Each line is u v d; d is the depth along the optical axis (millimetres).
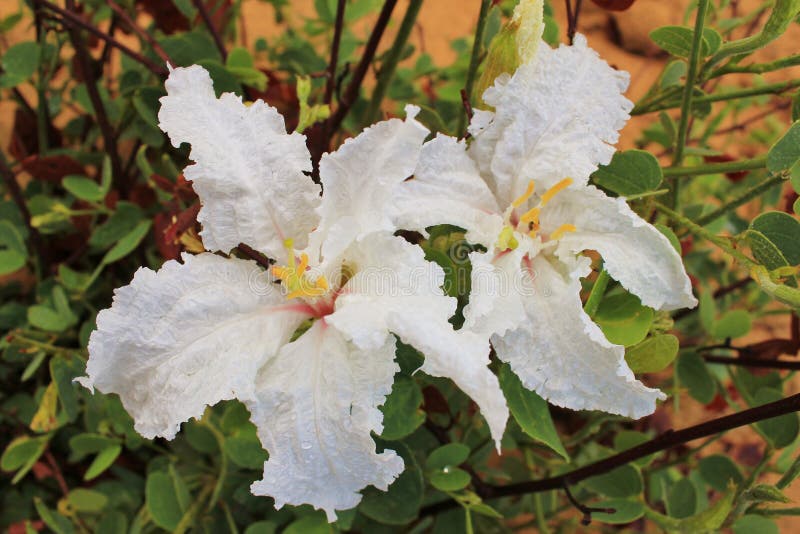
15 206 349
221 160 220
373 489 277
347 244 227
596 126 239
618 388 222
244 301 226
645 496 351
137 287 214
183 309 219
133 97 314
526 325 229
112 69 476
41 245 343
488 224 234
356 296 225
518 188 240
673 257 224
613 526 390
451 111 351
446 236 258
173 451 334
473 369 203
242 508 330
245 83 314
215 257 226
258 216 225
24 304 374
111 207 332
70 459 336
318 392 221
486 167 241
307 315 233
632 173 252
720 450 425
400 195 228
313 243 228
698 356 317
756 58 529
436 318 212
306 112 253
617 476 286
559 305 229
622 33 532
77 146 411
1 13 449
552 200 239
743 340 461
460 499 278
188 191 273
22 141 376
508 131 236
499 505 351
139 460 349
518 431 322
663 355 242
